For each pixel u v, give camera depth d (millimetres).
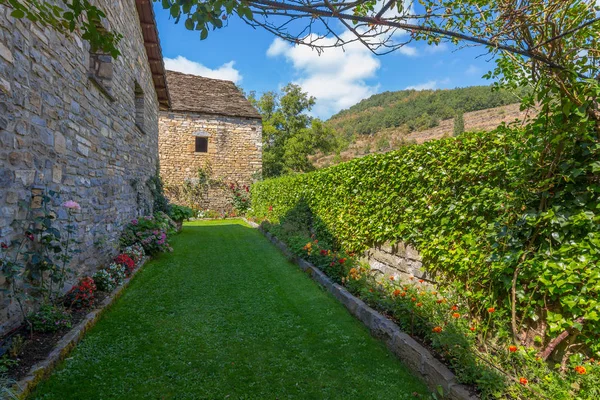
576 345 2094
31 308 2939
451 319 2779
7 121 2568
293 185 8531
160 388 2357
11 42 2607
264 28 1790
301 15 1659
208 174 15008
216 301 4141
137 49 6801
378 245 4621
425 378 2447
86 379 2395
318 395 2320
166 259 6273
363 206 4883
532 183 2338
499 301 2627
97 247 4469
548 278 2180
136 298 4137
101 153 4656
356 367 2672
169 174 14461
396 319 3197
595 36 2160
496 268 2512
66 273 3527
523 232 2373
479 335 2635
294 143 23344
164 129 14375
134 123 6574
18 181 2723
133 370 2562
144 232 6246
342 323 3469
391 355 2855
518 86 3330
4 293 2562
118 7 5344
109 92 4992
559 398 1857
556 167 2141
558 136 1979
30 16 1938
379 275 4543
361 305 3568
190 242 8156
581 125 1907
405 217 3902
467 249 2965
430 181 3455
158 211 8820
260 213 12453
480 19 2490
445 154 3254
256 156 15719
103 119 4727
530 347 2318
